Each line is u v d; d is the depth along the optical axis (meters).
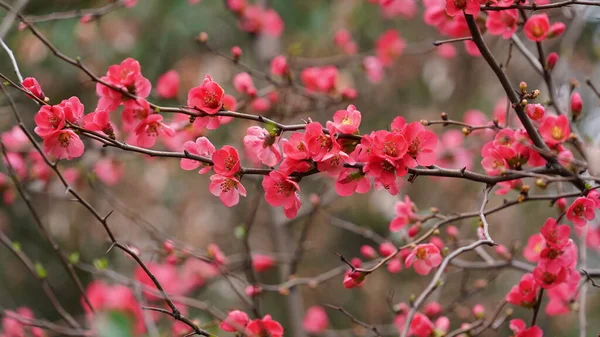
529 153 2.31
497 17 2.52
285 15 5.70
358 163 2.02
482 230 2.41
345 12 5.94
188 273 3.88
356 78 6.45
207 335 2.29
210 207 6.02
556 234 2.21
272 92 4.07
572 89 2.78
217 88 2.10
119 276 3.37
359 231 3.71
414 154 2.01
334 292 6.15
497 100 6.05
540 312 4.37
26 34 4.82
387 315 5.76
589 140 2.66
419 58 6.49
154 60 5.38
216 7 5.57
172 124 2.91
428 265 2.34
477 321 2.79
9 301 5.65
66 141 2.06
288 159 1.97
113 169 4.55
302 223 6.35
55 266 5.94
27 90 2.10
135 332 2.11
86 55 5.19
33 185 3.96
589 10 3.55
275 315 6.02
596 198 2.17
